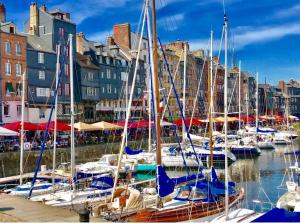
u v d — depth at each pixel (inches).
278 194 1034.1
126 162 1338.6
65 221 500.4
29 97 2359.7
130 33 3462.1
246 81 4970.5
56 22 2591.0
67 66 2618.1
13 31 2308.1
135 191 700.7
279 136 2637.8
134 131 2368.4
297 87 6998.0
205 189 748.6
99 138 2193.7
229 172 1488.7
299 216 464.8
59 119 2470.5
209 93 1298.0
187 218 680.4
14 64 2284.7
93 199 804.0
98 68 2920.8
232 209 736.3
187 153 1528.1
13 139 1892.2
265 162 1812.3
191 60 3804.1
